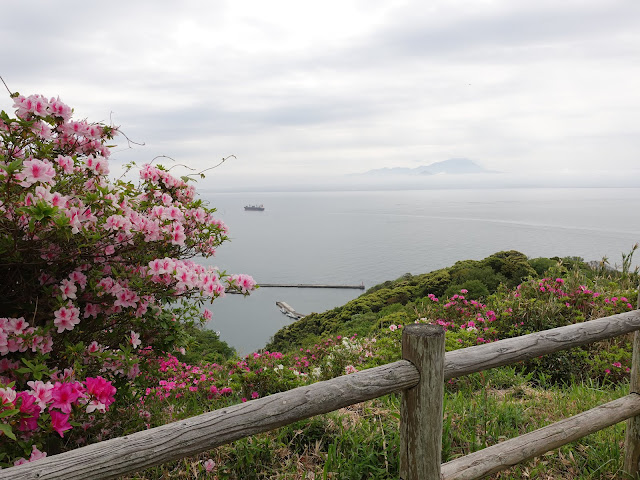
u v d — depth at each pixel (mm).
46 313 2521
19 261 2355
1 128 2555
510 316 5203
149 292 2738
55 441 2414
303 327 20375
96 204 2471
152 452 1143
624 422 2908
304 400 1352
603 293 5438
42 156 2633
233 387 3600
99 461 1079
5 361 2328
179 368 4371
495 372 3918
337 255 192875
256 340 66750
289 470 2373
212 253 3387
